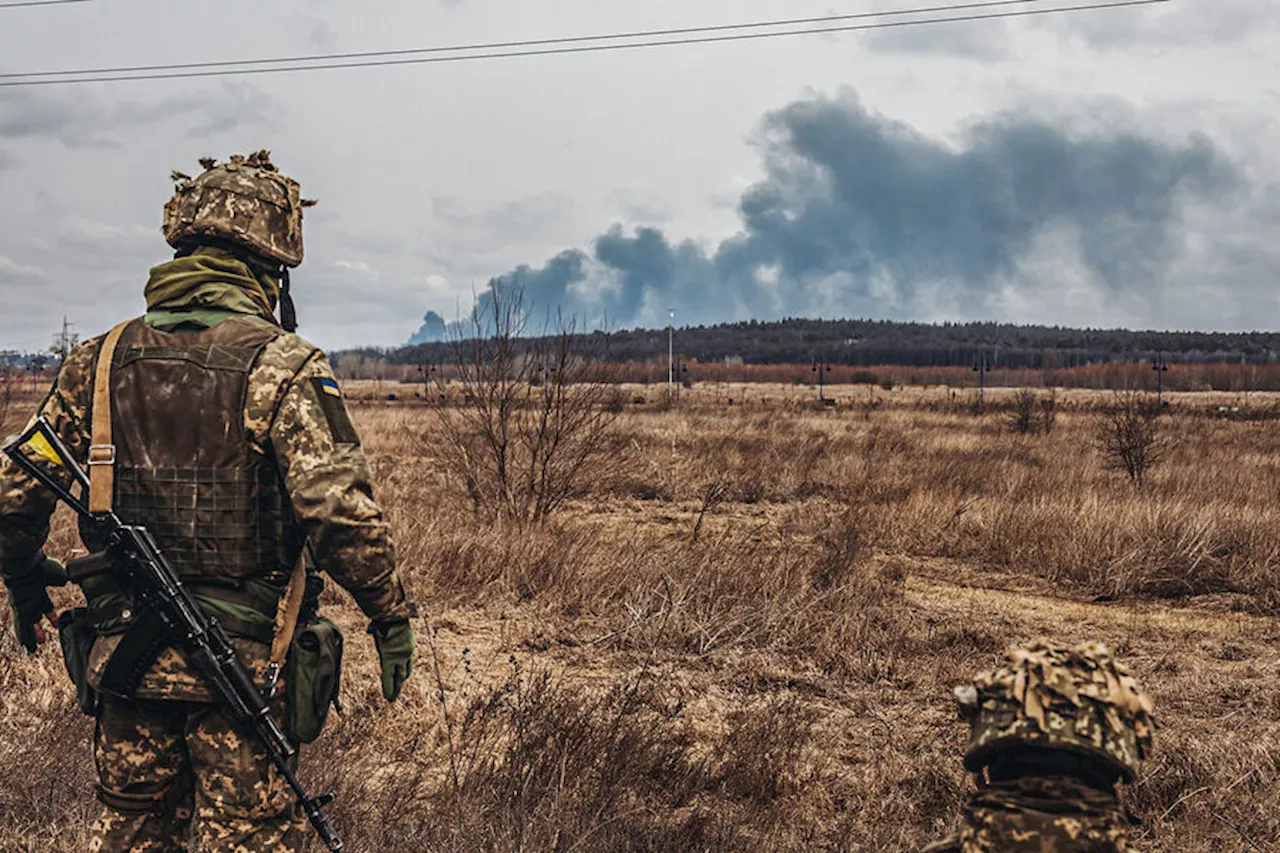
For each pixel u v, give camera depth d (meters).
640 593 7.47
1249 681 6.29
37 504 2.69
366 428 26.14
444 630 6.96
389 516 9.76
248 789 2.66
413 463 16.58
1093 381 141.50
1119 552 9.38
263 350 2.67
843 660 6.41
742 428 28.08
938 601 8.40
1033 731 1.72
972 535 10.89
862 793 4.52
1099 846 1.66
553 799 4.05
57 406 2.78
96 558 2.59
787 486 15.23
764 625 6.87
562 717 4.74
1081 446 21.69
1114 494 12.90
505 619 7.22
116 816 2.71
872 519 11.54
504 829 3.75
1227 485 14.30
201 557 2.62
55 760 4.08
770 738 4.93
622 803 4.09
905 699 5.86
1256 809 4.34
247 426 2.62
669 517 12.80
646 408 42.09
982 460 18.23
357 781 4.14
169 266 2.79
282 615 2.70
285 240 2.95
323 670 2.72
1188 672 6.53
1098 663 1.78
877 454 19.62
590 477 13.19
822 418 36.09
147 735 2.68
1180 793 4.44
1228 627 7.83
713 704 5.64
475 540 8.63
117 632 2.59
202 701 2.60
